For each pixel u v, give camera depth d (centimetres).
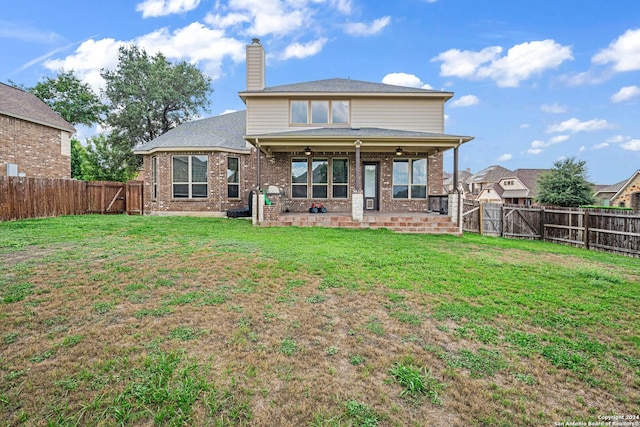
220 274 554
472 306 448
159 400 254
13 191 1171
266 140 1166
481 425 240
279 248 757
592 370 311
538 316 424
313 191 1488
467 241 1012
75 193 1453
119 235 888
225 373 290
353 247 800
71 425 229
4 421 232
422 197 1487
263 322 388
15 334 345
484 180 4419
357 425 237
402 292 497
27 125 1586
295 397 265
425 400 265
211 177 1457
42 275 525
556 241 1216
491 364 315
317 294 479
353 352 330
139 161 2398
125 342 336
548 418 250
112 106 2250
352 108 1446
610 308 456
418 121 1450
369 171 1502
